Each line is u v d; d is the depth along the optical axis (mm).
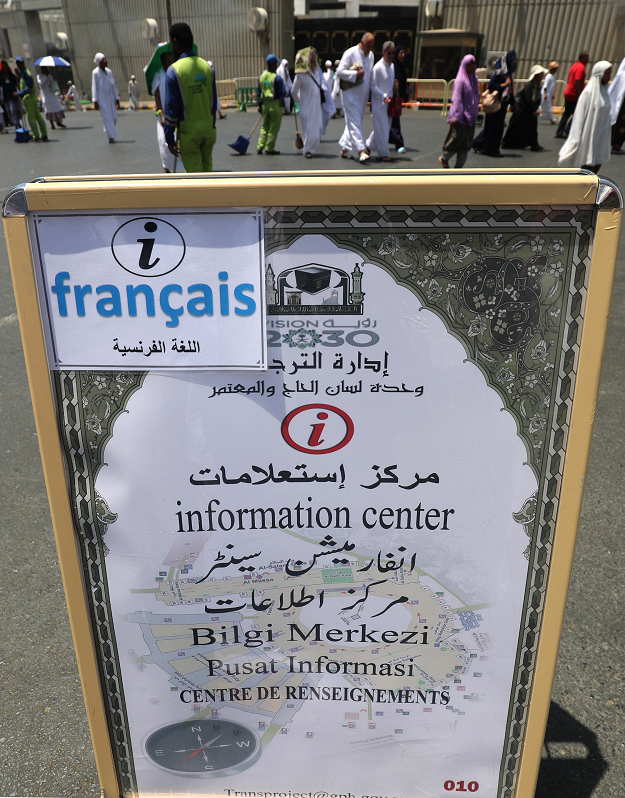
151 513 1437
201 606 1521
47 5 30766
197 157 6996
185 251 1246
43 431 1357
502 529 1428
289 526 1455
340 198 1200
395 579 1491
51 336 1301
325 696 1609
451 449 1374
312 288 1269
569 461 1355
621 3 21531
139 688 1597
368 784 1704
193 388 1341
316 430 1372
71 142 15414
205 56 27656
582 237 1220
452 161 11281
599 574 2732
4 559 2840
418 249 1240
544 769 1942
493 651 1536
